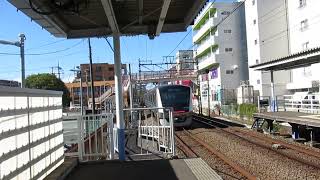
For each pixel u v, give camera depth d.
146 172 10.01
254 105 35.47
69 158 11.30
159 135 15.44
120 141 11.99
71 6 10.02
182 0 11.14
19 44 19.81
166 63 48.25
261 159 14.70
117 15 11.79
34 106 8.06
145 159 12.12
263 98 46.59
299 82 45.03
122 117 12.22
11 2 9.03
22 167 7.09
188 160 11.65
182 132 28.14
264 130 25.22
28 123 7.58
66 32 12.84
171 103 31.27
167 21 13.21
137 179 9.23
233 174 11.88
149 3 11.17
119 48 12.42
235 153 16.53
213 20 65.06
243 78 64.88
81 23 12.65
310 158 14.76
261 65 27.67
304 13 44.41
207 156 15.95
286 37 51.94
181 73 55.28
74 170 10.44
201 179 9.07
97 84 81.94
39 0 9.45
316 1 42.09
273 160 14.38
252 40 54.81
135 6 11.24
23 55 20.03
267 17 52.47
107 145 12.45
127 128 19.66
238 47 65.19
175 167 10.55
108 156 12.22
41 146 8.46
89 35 12.98
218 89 62.56
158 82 54.97
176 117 30.77
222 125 31.42
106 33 12.83
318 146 18.02
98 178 9.41
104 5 9.11
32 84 68.81
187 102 31.38
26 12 9.81
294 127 20.30
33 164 7.80
